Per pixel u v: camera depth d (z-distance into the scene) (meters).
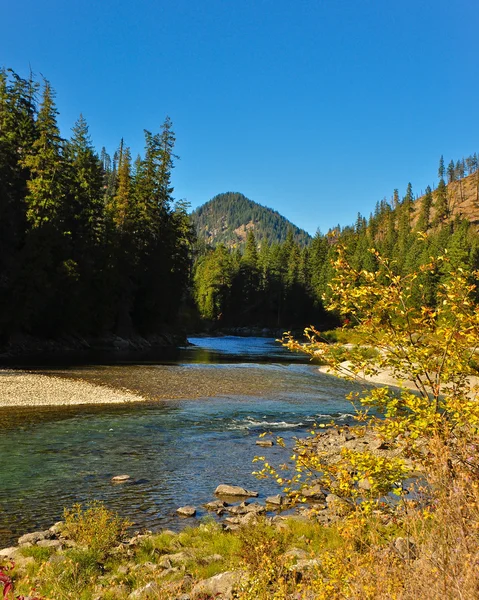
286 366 42.50
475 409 4.76
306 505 11.02
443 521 3.88
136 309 60.12
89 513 9.43
